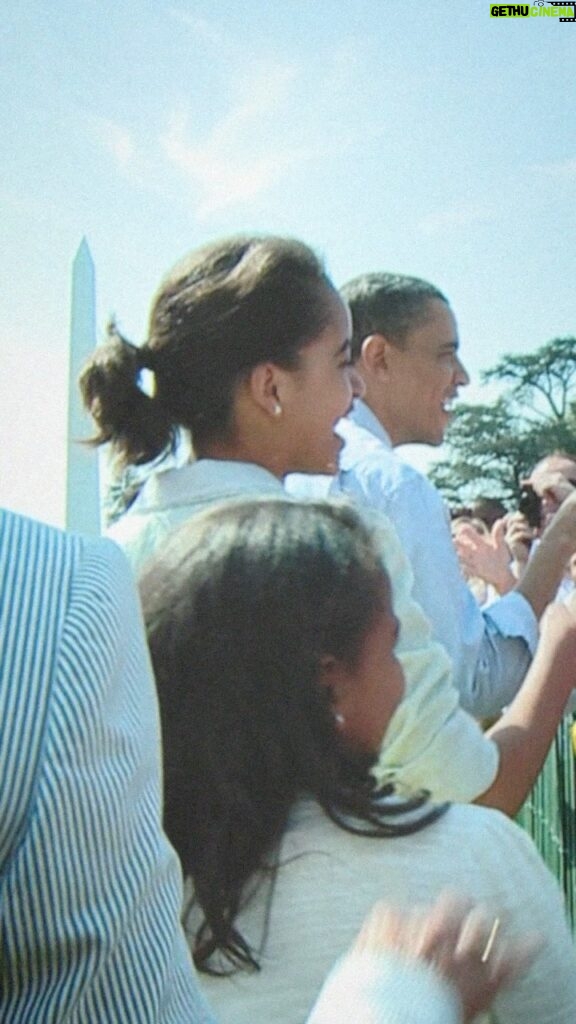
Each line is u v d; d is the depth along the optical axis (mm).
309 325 2223
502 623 2502
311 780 1527
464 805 1585
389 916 1064
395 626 1634
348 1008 1000
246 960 1485
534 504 3789
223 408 2236
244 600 1573
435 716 1851
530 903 1519
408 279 2852
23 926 1035
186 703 1557
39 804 1020
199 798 1530
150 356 2242
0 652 1035
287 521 1646
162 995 1093
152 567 1646
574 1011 1521
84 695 1043
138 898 1077
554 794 3895
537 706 2033
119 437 2279
